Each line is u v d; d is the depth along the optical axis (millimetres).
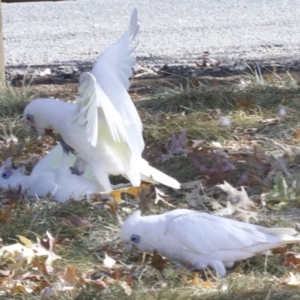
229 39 18531
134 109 9172
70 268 7301
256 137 11516
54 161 9938
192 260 7469
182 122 11859
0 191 9578
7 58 17172
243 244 7379
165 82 14438
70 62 16719
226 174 9859
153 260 7496
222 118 11922
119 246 8164
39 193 9438
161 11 21688
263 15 21062
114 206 8891
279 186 9203
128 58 9703
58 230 8430
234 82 13906
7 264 7719
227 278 7180
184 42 18297
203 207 9070
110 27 19953
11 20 20969
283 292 6793
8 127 12109
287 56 16688
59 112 9039
